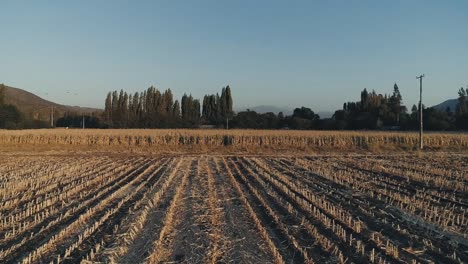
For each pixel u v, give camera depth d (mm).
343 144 45719
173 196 17734
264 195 17938
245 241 11578
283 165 30453
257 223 13109
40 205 15578
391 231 12797
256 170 27078
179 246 11148
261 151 43031
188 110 100250
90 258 10148
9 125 70125
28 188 20047
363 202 16891
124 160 33656
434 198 17906
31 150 42031
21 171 25812
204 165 30047
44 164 30031
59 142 45500
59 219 13641
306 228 12734
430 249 11117
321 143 45812
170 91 100312
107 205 16062
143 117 86938
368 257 10391
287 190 18656
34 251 10297
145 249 10867
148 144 45656
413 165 30250
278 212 14781
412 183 21875
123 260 10086
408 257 10500
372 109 87062
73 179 22734
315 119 83938
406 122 78562
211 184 20922
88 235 12031
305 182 22047
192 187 20016
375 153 41656
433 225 13406
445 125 75562
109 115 95250
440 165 30875
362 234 12352
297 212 14570
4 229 12711
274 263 9945
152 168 28016
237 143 45375
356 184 21109
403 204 16438
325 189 19859
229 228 12828
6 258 10203
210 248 10969
